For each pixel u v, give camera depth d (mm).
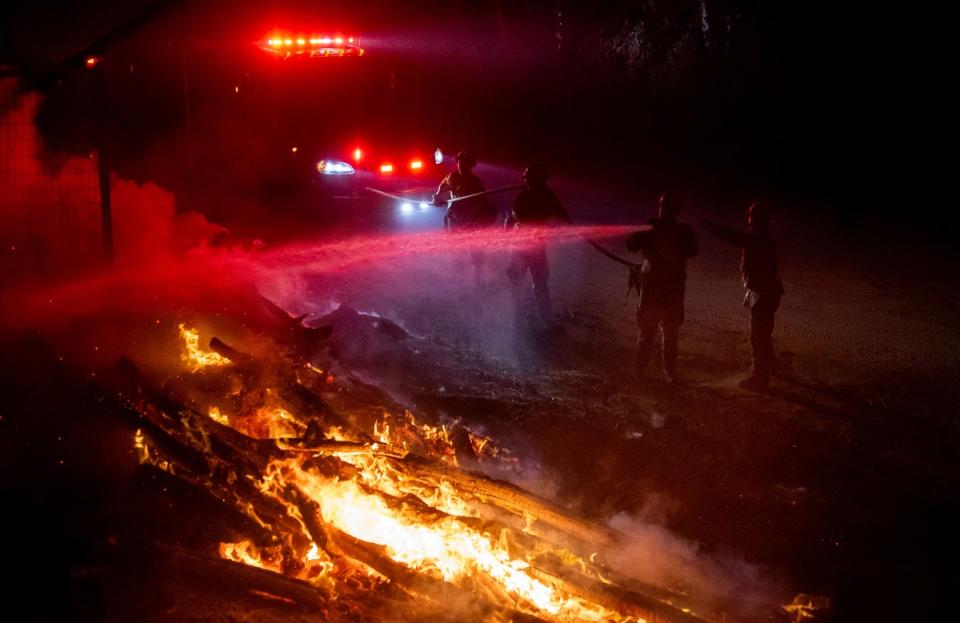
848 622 3873
